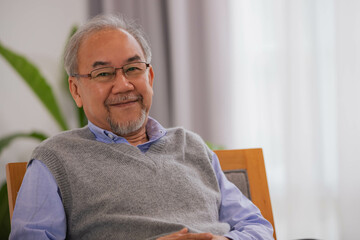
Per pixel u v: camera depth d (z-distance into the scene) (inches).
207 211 86.5
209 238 74.0
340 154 173.2
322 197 177.2
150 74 98.8
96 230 79.7
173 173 86.4
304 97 175.6
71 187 79.6
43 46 180.7
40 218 76.8
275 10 176.7
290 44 174.4
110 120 88.7
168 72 179.3
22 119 180.5
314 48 174.2
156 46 174.6
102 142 86.6
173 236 74.1
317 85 175.2
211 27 176.9
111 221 78.6
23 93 180.4
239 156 101.3
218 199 91.4
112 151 84.3
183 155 92.1
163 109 175.9
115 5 173.3
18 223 75.9
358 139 171.8
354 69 171.2
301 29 175.0
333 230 178.5
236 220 90.0
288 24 174.6
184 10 175.2
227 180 96.7
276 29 177.0
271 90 178.7
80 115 163.6
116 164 83.2
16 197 85.8
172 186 84.8
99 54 87.3
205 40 177.3
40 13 180.4
